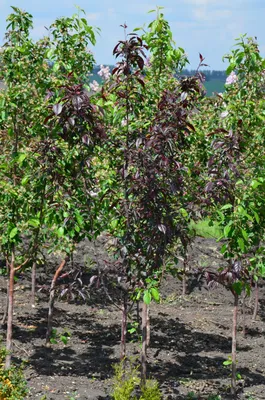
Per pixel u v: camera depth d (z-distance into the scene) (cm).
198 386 795
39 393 738
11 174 787
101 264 1229
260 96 837
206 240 1417
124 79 697
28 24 849
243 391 789
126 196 693
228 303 1198
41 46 845
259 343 986
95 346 923
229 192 712
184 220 707
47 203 724
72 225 716
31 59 834
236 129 752
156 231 671
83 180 726
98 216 777
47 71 838
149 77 837
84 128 673
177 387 786
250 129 792
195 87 695
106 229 774
